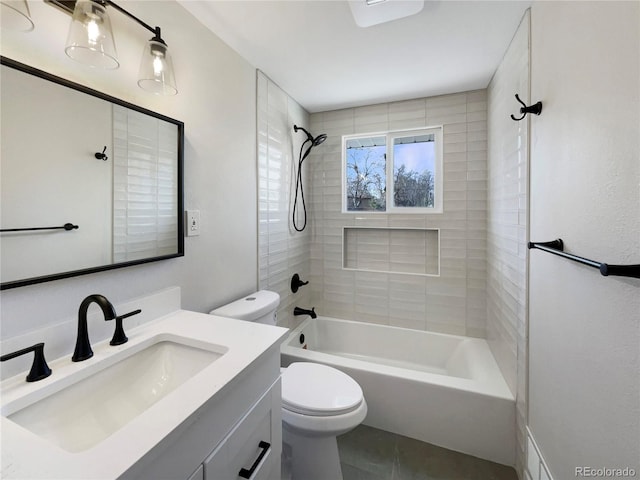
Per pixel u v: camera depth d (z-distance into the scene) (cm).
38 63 80
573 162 91
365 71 188
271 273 207
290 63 178
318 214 268
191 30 134
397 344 244
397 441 169
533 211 126
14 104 76
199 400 65
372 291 256
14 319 76
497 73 183
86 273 91
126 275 106
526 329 134
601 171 77
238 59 167
